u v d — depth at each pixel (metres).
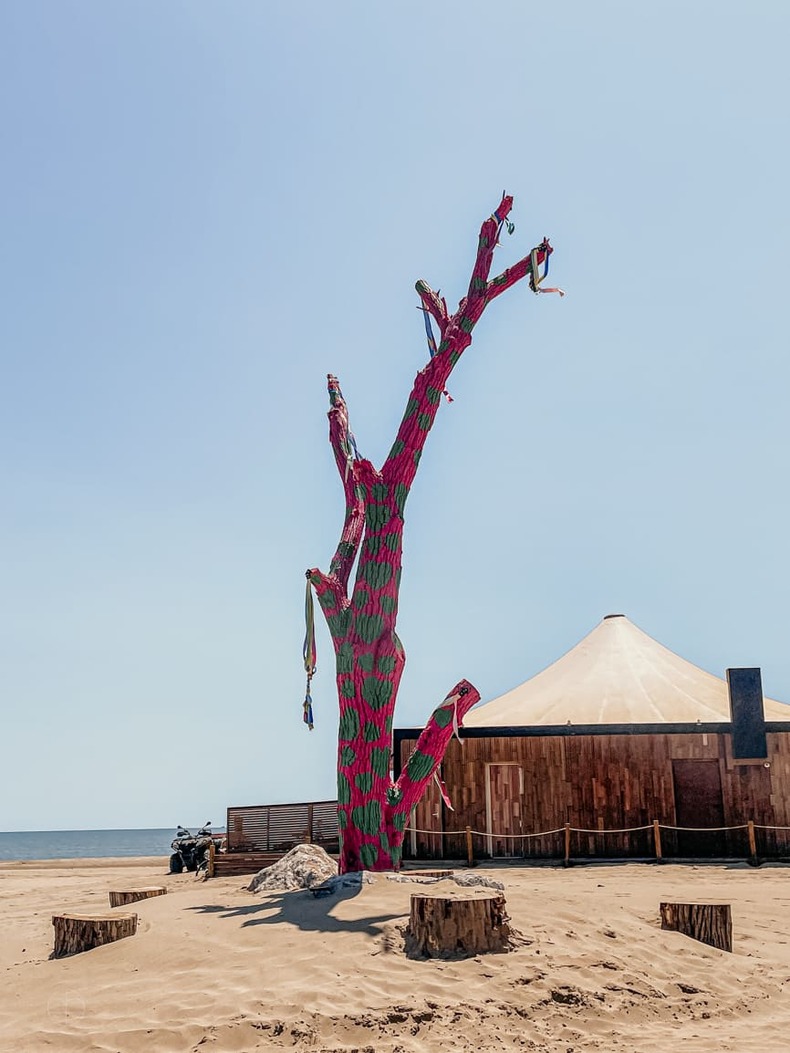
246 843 20.12
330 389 15.23
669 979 8.27
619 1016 7.40
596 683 22.52
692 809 19.77
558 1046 6.76
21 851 98.31
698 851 19.41
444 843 19.81
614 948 8.80
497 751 20.16
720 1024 7.41
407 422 13.41
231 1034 6.80
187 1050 6.65
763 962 9.17
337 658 12.99
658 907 11.77
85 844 133.62
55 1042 6.88
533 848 19.62
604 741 20.02
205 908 10.70
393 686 12.76
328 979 7.71
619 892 13.66
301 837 19.73
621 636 24.34
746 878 16.03
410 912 8.80
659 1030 7.21
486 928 8.43
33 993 8.02
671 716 20.70
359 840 12.32
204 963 8.27
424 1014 7.08
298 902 10.20
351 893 10.32
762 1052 6.66
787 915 11.73
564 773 19.94
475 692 13.02
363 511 14.25
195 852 22.52
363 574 12.95
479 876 11.25
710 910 9.60
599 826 19.67
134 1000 7.56
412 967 7.98
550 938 8.83
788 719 20.47
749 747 19.62
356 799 12.42
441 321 14.21
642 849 19.44
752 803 19.56
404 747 20.33
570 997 7.57
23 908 14.88
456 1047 6.65
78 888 18.72
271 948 8.48
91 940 9.18
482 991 7.56
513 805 19.91
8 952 9.97
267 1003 7.26
